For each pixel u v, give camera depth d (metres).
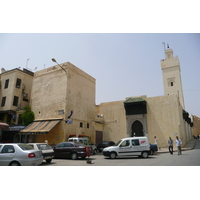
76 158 12.39
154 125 23.67
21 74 23.45
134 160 11.43
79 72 22.27
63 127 18.03
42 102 20.77
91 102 24.34
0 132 19.78
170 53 39.84
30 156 7.43
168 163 9.22
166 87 38.06
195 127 54.81
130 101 25.30
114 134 26.25
